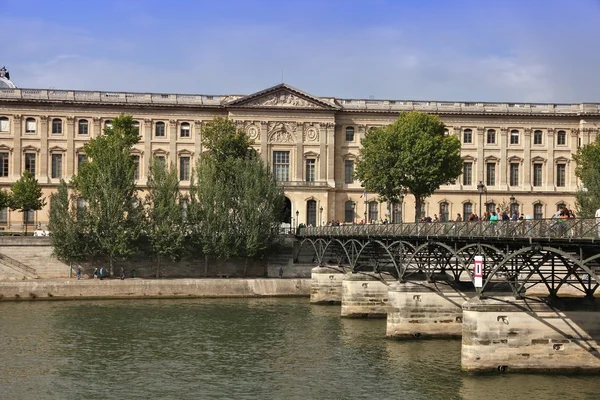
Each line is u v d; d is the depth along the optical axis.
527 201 128.12
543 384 44.38
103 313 73.00
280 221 98.00
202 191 94.25
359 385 45.75
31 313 72.50
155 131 121.50
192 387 46.09
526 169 128.50
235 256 94.25
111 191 90.62
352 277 70.62
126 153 95.12
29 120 118.94
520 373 46.41
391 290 59.00
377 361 51.50
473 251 54.28
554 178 129.00
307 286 89.69
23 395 44.62
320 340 59.09
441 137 101.31
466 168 128.12
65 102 118.75
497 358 46.25
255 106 121.12
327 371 49.22
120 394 44.78
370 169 100.31
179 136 121.75
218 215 93.19
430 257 61.66
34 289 83.56
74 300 83.38
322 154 122.56
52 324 66.25
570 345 46.50
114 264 92.31
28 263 90.50
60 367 50.88
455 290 59.09
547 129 128.88
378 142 100.94
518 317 46.41
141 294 86.31
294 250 96.00
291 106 121.81
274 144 121.81
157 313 73.31
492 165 128.62
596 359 46.56
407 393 43.72
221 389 45.62
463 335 46.84
